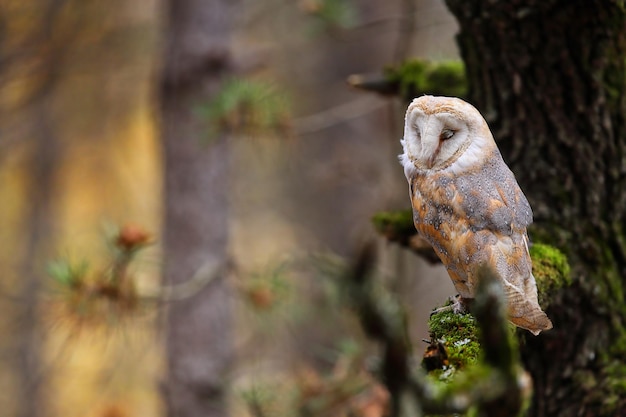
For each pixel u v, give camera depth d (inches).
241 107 397.4
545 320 217.6
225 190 493.7
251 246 847.7
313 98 713.6
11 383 764.0
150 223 872.3
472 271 228.1
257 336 505.7
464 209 230.8
